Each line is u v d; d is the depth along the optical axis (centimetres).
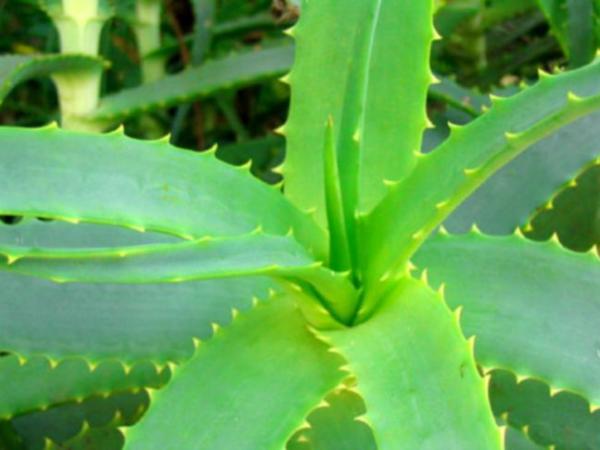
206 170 34
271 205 35
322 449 39
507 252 38
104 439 47
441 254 39
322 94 40
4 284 41
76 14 61
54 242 41
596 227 53
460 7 65
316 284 33
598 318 37
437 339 33
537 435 43
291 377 35
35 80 81
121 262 29
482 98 57
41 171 32
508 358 36
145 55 71
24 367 44
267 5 78
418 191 34
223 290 42
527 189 46
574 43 56
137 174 33
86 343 41
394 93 39
